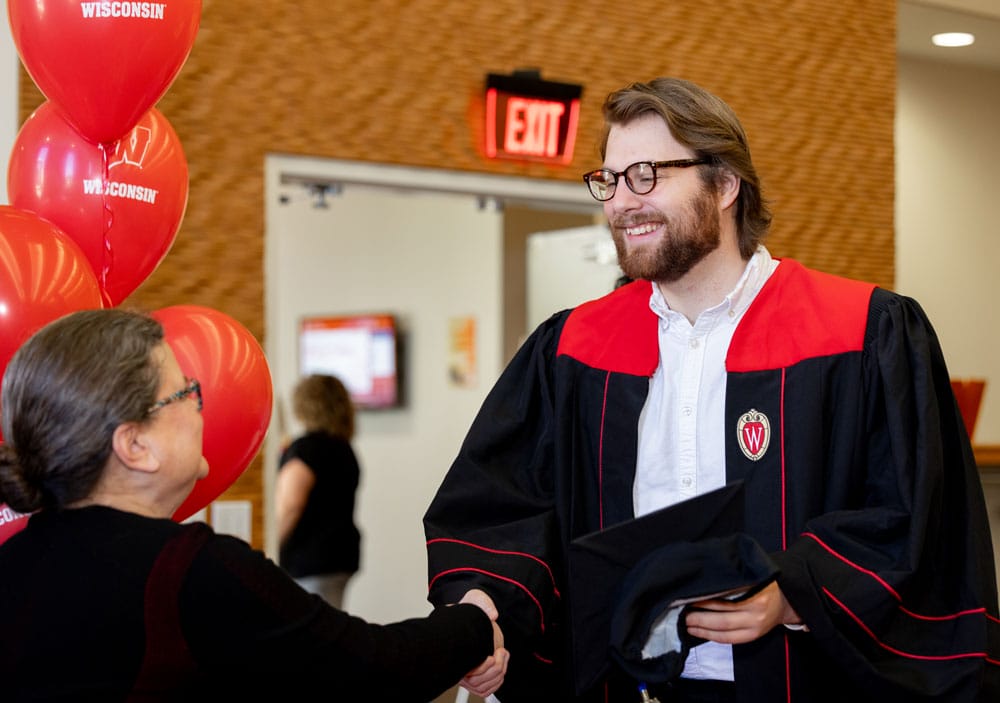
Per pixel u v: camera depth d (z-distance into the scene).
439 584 1.84
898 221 6.23
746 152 1.85
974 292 6.51
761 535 1.78
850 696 1.79
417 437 6.93
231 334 2.02
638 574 1.60
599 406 1.93
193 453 1.45
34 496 1.36
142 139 2.14
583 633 1.66
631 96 1.84
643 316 1.96
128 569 1.30
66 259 1.86
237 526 3.72
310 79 3.90
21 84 3.43
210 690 1.33
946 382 1.84
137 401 1.37
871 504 1.79
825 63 4.95
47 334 1.39
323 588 5.14
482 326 6.51
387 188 4.15
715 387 1.86
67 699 1.26
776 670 1.76
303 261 7.80
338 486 5.20
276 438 3.82
